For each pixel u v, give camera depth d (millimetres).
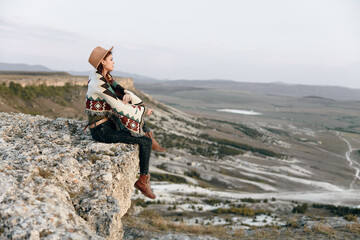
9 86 156000
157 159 144500
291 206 55750
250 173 153750
